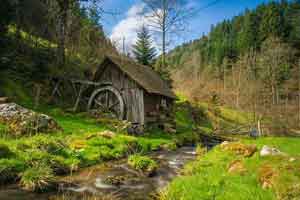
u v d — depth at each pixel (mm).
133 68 21844
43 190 6973
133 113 19688
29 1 24531
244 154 8750
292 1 71000
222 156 9258
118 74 20562
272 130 29891
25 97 17688
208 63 87062
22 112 12102
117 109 20297
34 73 20688
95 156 10352
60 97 20312
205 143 20125
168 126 21719
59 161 8828
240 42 73500
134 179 8414
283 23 65000
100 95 20844
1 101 13820
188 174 8188
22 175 7383
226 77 65062
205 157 10164
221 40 90812
